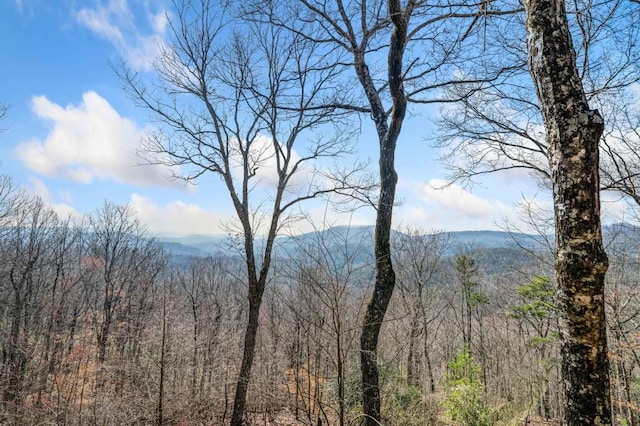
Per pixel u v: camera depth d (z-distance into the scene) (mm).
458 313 27312
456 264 24016
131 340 18219
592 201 2775
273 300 10430
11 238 20766
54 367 14375
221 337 15797
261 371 12203
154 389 13297
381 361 8797
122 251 27578
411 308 16578
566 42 2994
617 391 10555
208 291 24625
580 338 2723
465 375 12289
